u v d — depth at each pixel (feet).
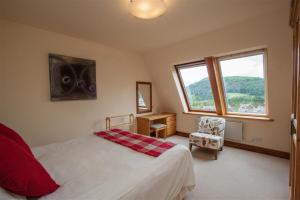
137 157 5.39
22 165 3.19
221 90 11.62
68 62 9.52
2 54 7.47
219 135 10.44
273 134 9.64
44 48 8.69
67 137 9.70
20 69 7.97
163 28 8.58
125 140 7.22
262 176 7.38
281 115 9.25
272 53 8.34
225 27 8.56
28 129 8.28
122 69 12.67
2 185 2.88
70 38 9.68
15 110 7.87
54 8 6.47
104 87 11.51
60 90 9.25
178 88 13.84
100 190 3.57
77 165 4.89
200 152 10.48
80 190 3.59
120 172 4.37
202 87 13.03
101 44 11.21
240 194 6.14
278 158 9.30
